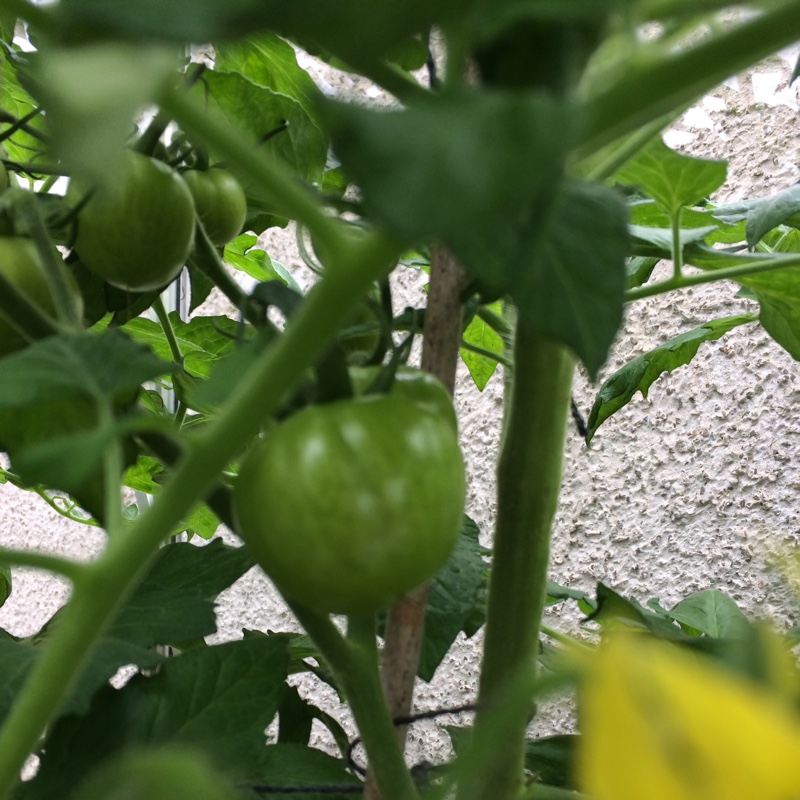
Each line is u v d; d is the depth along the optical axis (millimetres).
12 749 163
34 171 300
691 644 284
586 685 79
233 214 344
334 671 247
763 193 620
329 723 403
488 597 293
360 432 188
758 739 71
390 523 183
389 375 218
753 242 342
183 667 281
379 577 187
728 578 613
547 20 127
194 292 432
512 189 100
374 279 149
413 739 742
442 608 333
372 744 246
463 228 99
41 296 276
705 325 443
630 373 450
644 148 295
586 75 183
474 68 210
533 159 101
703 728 72
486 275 134
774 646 96
